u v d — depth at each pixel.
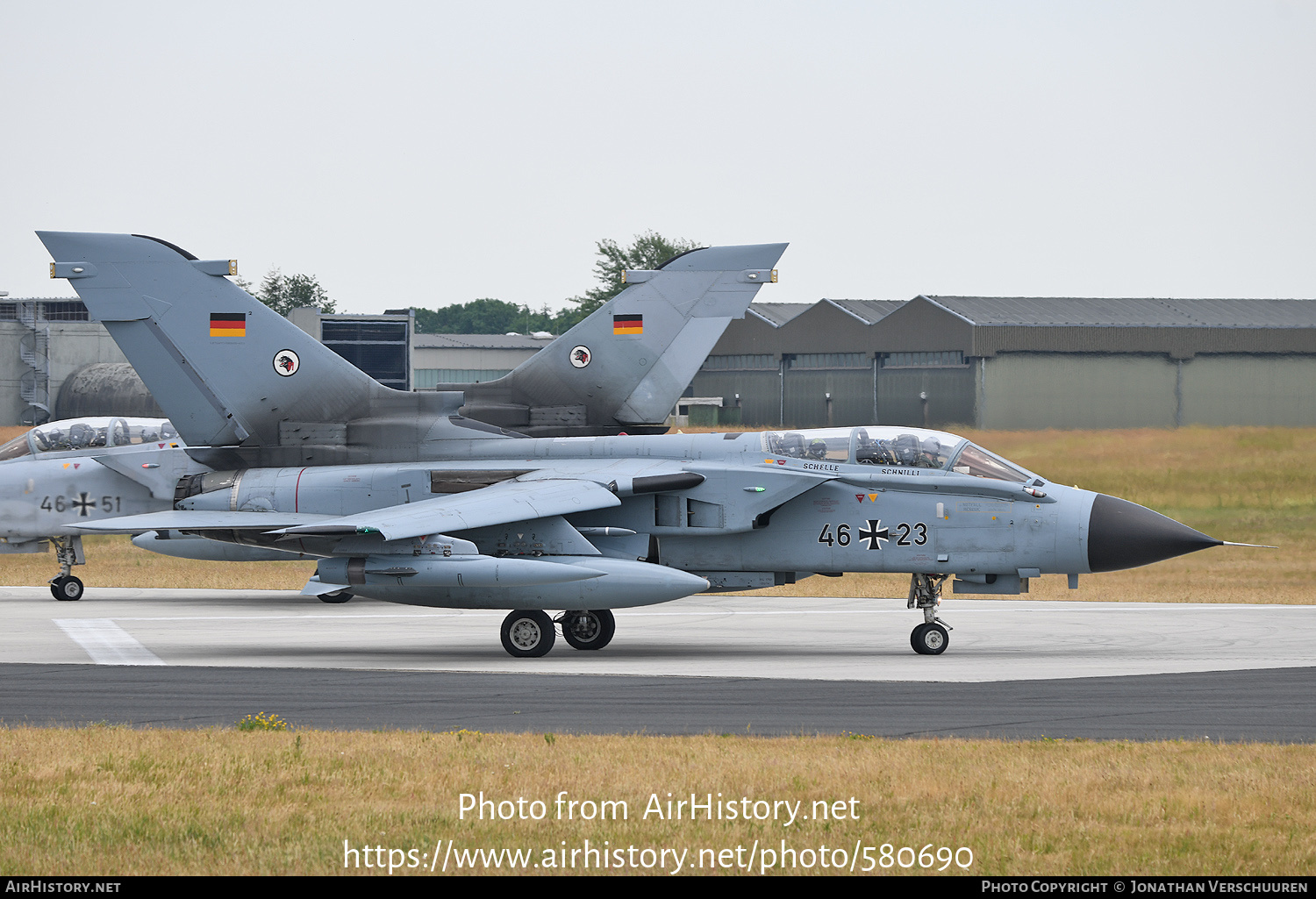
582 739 42.47
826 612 93.44
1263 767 37.88
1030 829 31.91
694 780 36.38
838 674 60.53
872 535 70.56
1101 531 68.38
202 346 77.38
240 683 57.53
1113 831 31.64
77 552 102.12
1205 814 32.94
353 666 64.25
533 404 95.94
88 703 52.16
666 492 71.69
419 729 45.84
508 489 70.56
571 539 70.12
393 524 64.69
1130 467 160.50
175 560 136.38
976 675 59.72
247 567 131.25
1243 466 158.75
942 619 86.88
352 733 43.88
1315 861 29.55
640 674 60.75
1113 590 105.62
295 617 90.88
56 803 34.50
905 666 63.59
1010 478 70.12
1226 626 81.25
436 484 74.31
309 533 64.31
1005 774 37.00
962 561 69.62
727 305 96.81
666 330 96.56
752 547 72.19
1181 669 61.47
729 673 61.03
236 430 77.38
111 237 77.50
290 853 30.14
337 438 77.44
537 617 68.12
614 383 96.19
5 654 68.62
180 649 71.50
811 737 43.41
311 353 77.38
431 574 67.19
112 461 97.44
